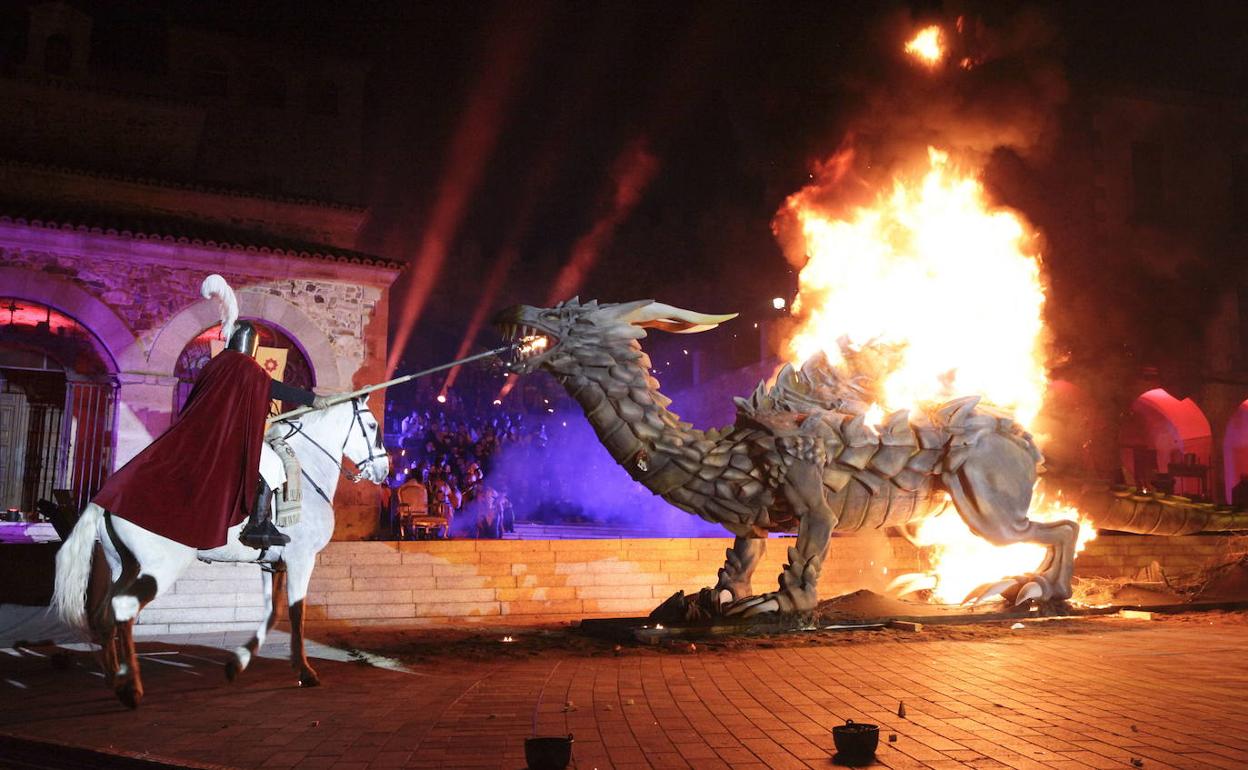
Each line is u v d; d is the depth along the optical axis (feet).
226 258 63.82
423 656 30.89
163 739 18.54
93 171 67.05
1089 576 52.31
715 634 34.14
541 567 45.27
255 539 24.63
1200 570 51.83
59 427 66.69
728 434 36.94
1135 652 29.45
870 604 39.29
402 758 16.80
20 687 25.34
